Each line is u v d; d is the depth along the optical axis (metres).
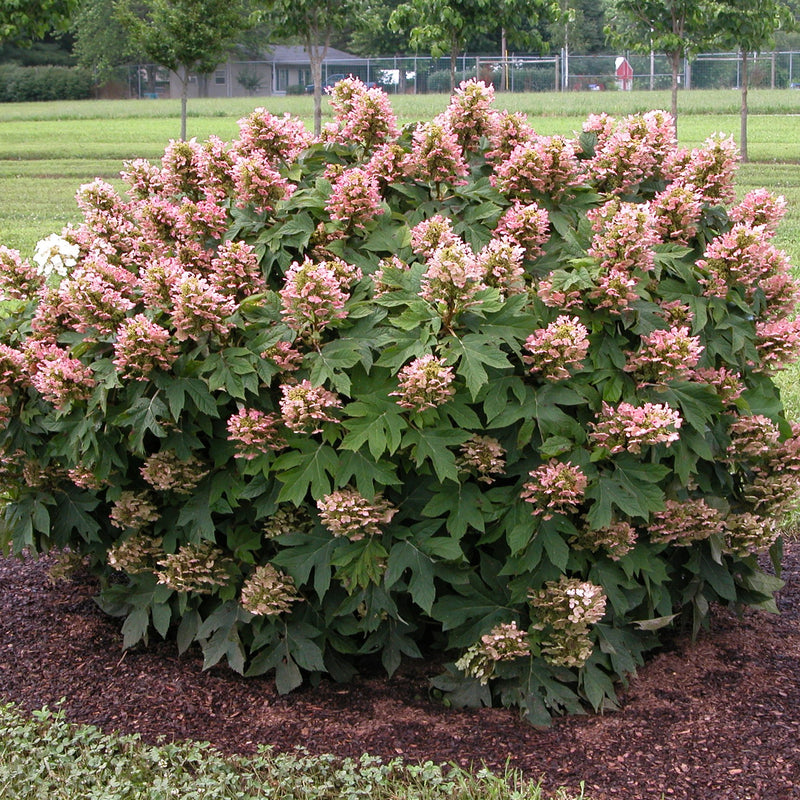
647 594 4.07
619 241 3.62
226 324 3.64
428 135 3.99
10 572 5.30
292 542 3.83
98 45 62.56
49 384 3.69
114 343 3.76
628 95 43.25
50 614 4.80
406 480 3.83
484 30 18.50
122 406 3.77
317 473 3.62
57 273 4.43
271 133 4.26
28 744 3.71
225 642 4.08
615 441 3.63
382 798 3.42
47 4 16.39
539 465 3.76
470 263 3.48
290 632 4.08
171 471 3.87
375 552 3.74
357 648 4.23
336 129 4.54
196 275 3.91
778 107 36.34
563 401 3.68
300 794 3.44
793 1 48.31
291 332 3.73
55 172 23.42
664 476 3.71
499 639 3.78
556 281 3.70
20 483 4.22
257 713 3.97
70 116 44.91
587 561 3.96
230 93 67.25
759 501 4.14
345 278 3.78
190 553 3.99
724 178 4.21
